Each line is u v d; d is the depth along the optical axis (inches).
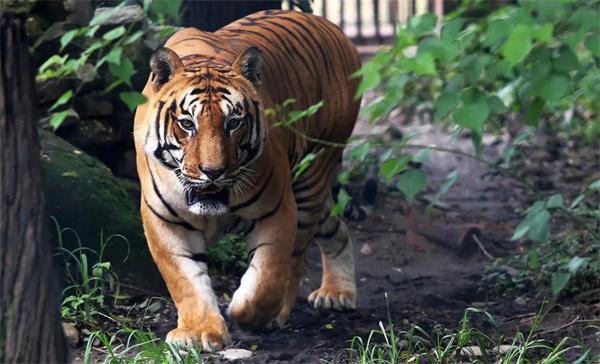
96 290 413.1
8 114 231.6
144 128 353.4
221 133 338.0
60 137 473.1
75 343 375.9
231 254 491.8
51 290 235.3
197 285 368.5
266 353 375.2
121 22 470.0
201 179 336.5
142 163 366.3
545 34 254.1
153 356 341.7
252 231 376.8
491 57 297.0
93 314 397.4
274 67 400.5
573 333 395.2
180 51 382.0
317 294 455.2
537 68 282.4
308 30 435.2
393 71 305.3
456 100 288.7
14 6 470.9
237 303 373.4
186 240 370.6
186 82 345.7
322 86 430.3
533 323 405.4
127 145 503.5
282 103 394.9
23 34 233.6
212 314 366.9
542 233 346.9
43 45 473.7
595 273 446.3
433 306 462.9
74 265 426.0
